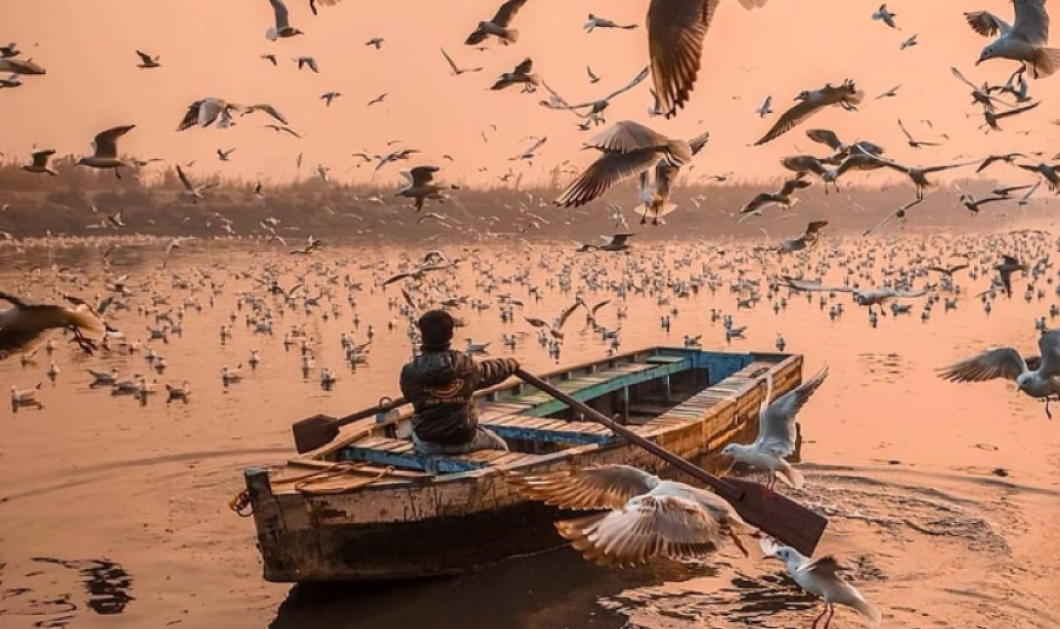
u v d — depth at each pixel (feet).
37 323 30.76
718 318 148.36
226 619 47.16
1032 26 40.50
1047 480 65.67
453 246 304.71
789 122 39.81
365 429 59.26
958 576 50.83
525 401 72.49
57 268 204.33
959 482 65.51
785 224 353.10
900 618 46.24
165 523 60.39
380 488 47.37
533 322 93.97
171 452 75.66
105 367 112.47
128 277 204.64
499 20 57.47
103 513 62.18
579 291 185.98
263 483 45.73
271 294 177.99
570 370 81.51
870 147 51.39
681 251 279.90
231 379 103.71
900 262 237.66
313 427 55.52
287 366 112.37
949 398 90.48
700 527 21.20
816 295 177.17
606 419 53.16
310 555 46.60
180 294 180.55
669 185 38.83
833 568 36.60
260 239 323.98
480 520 49.78
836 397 91.76
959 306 159.53
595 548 20.77
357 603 48.14
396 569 48.26
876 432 78.33
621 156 28.53
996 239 306.96
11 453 75.56
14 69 57.26
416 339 126.72
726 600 48.47
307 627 46.06
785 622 46.09
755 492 43.98
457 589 49.24
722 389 75.77
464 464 52.49
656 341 128.26
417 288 179.63
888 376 101.81
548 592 49.26
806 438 76.79
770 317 150.82
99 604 49.08
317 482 48.85
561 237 337.31
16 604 49.06
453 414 54.19
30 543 57.16
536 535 52.19
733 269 228.22
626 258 251.39
